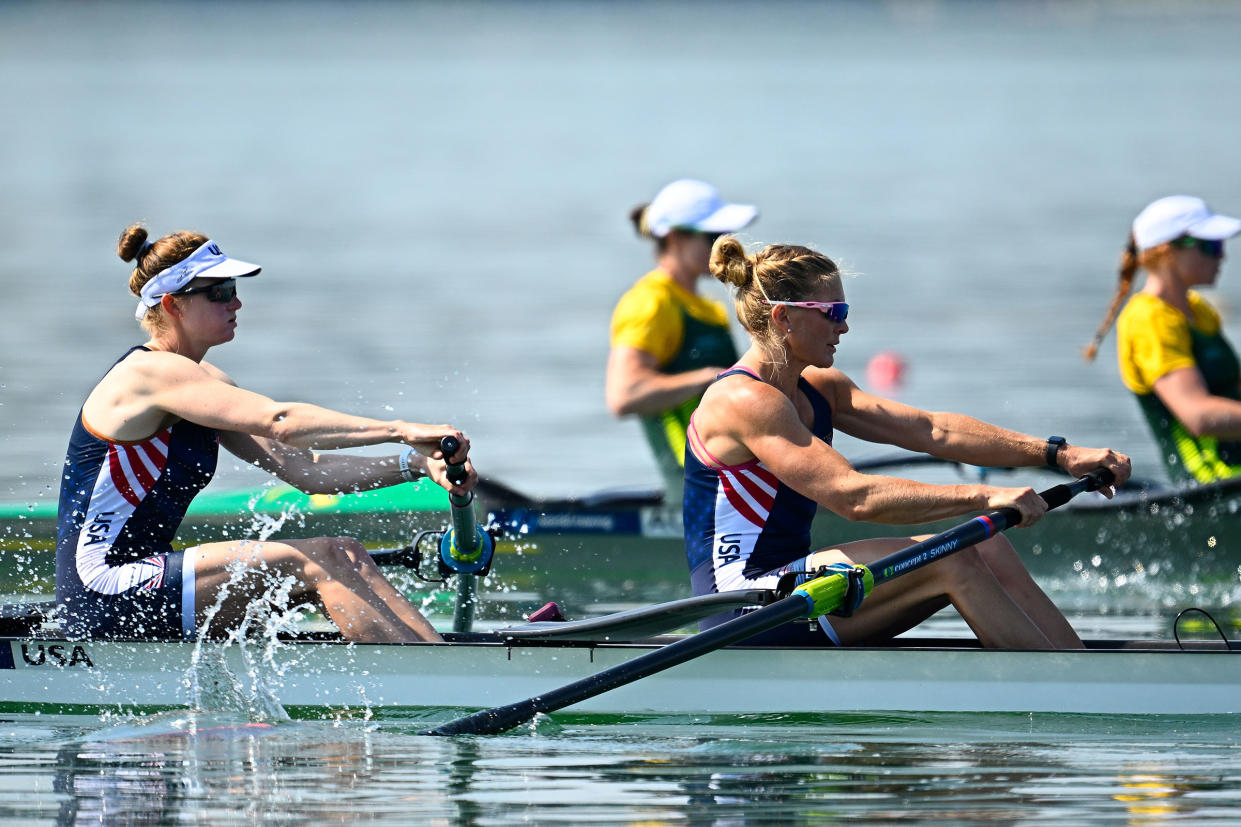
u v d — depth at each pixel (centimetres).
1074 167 18162
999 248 11519
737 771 1847
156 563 2266
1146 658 2125
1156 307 3794
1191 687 2120
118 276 9869
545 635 2338
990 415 5853
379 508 3644
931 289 9600
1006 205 14362
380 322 8475
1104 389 6419
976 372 6856
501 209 15312
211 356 7175
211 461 2327
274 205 15100
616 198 16338
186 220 13400
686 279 3894
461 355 7469
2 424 5506
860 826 1605
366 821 1639
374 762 1906
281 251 11800
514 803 1708
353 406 6050
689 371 3878
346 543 2292
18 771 1864
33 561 3709
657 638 2541
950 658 2152
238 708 2269
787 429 2117
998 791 1741
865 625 2250
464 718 2072
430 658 2228
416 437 2183
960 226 12888
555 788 1773
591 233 13450
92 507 2277
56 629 2375
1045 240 11931
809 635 2266
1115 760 1881
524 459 5278
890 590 2214
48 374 6500
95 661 2286
